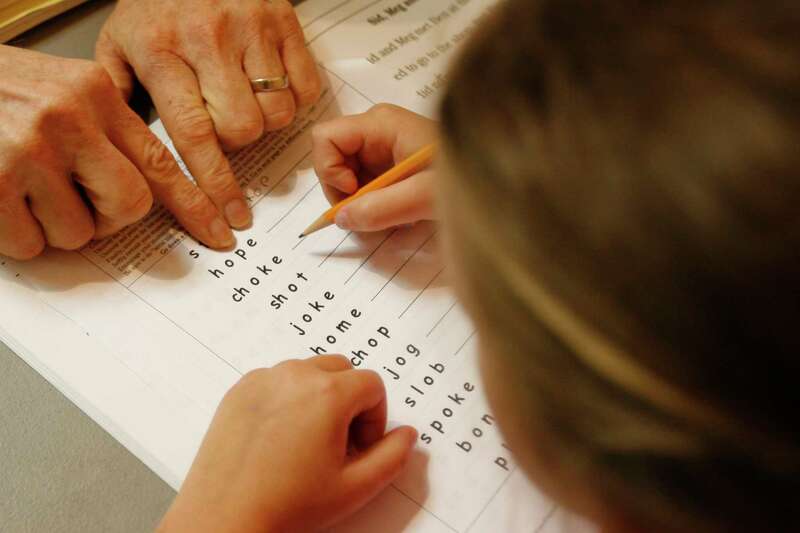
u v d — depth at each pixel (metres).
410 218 0.67
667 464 0.46
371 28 0.75
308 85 0.71
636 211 0.38
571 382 0.46
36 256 0.66
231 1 0.70
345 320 0.65
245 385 0.61
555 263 0.42
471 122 0.45
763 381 0.39
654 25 0.40
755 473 0.43
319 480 0.59
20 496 0.61
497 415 0.54
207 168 0.68
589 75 0.40
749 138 0.36
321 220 0.67
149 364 0.64
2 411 0.63
